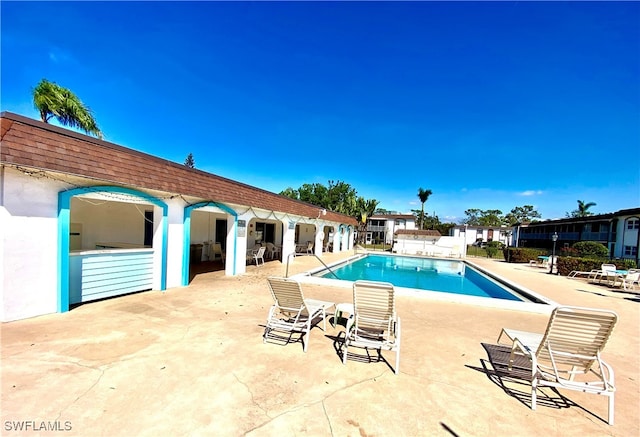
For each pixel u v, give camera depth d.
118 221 10.67
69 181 5.81
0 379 3.26
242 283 9.42
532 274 15.94
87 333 4.71
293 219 16.19
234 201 10.59
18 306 5.12
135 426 2.61
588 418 3.07
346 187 45.69
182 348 4.30
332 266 15.87
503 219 77.44
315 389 3.37
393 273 17.25
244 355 4.16
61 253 5.66
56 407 2.82
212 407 2.94
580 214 49.09
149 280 7.89
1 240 4.90
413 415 2.97
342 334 5.26
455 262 23.95
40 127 5.16
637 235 23.95
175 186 8.07
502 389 3.59
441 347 4.82
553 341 3.38
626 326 6.57
